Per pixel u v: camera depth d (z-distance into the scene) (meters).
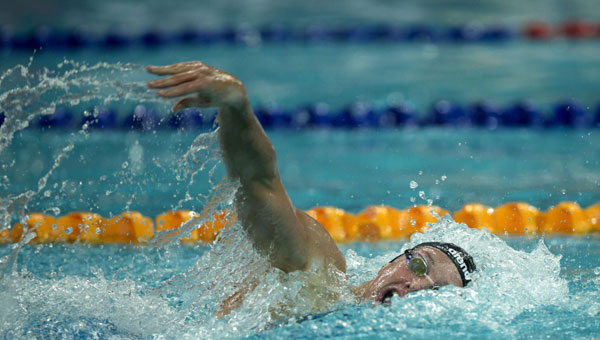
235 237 7.51
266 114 26.48
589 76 33.31
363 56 40.69
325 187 17.83
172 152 20.06
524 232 13.45
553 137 24.06
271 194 6.89
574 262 11.13
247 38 45.09
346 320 7.55
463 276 8.02
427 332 7.36
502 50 41.59
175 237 8.25
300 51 42.44
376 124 26.58
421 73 35.47
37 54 38.59
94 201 15.31
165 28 46.34
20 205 8.61
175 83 6.26
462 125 26.28
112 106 25.91
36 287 9.16
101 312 8.59
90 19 48.66
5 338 7.74
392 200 16.30
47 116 24.20
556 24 46.59
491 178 18.36
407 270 7.93
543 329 7.61
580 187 17.02
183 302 8.35
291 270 7.38
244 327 7.55
